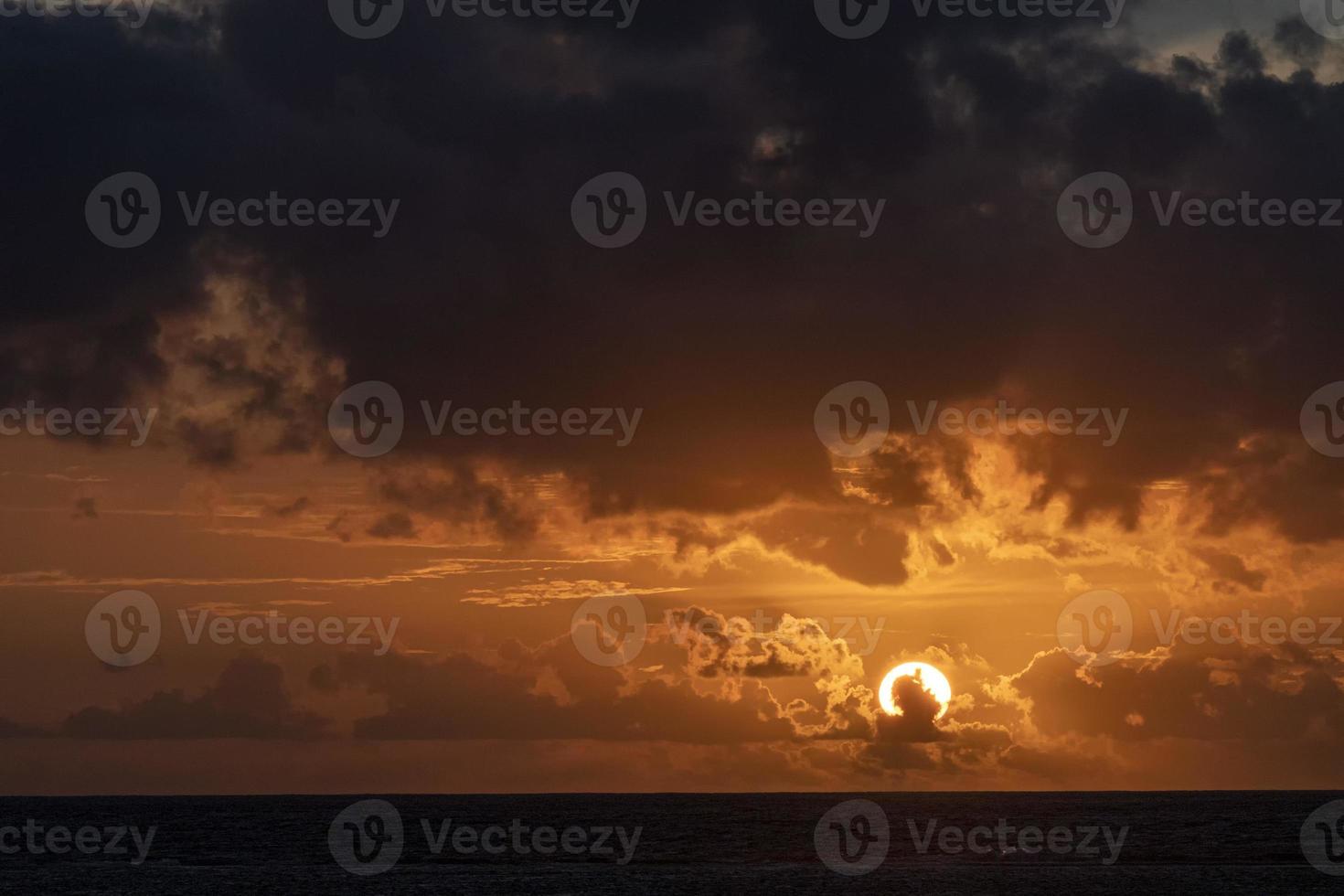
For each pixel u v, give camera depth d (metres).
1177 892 76.88
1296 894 75.50
